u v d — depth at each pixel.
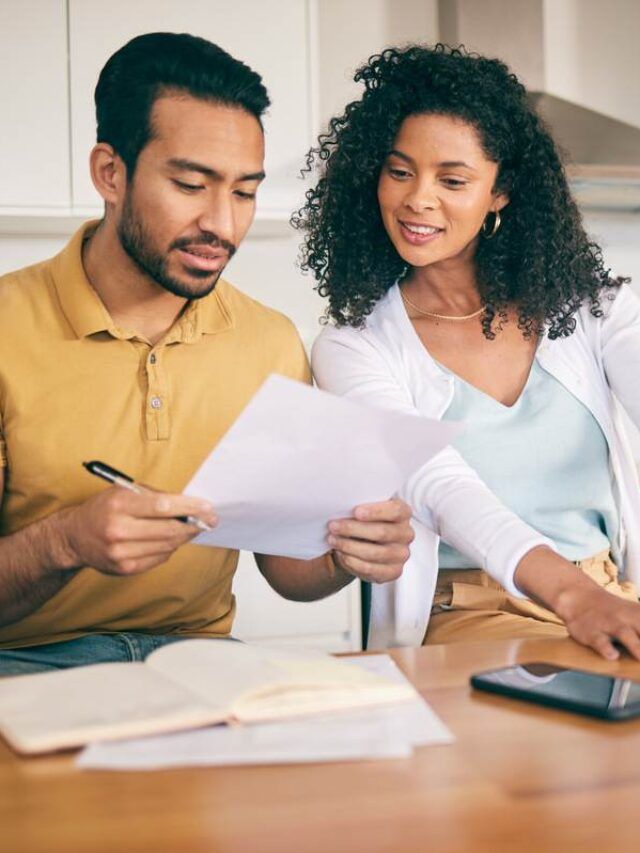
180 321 1.55
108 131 1.47
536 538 1.49
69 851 0.70
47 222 3.20
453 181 1.77
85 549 1.22
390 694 0.99
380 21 3.55
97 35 3.08
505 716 0.98
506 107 1.81
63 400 1.49
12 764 0.86
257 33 3.17
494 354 1.88
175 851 0.70
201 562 1.55
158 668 1.03
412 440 1.21
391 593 1.80
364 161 1.83
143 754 0.86
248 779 0.82
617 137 3.31
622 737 0.92
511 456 1.81
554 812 0.76
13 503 1.50
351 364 1.87
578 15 3.67
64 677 1.01
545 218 1.87
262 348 1.62
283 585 1.65
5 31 3.03
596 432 1.87
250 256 3.54
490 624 1.70
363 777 0.83
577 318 1.92
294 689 0.96
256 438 1.14
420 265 1.83
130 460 1.51
